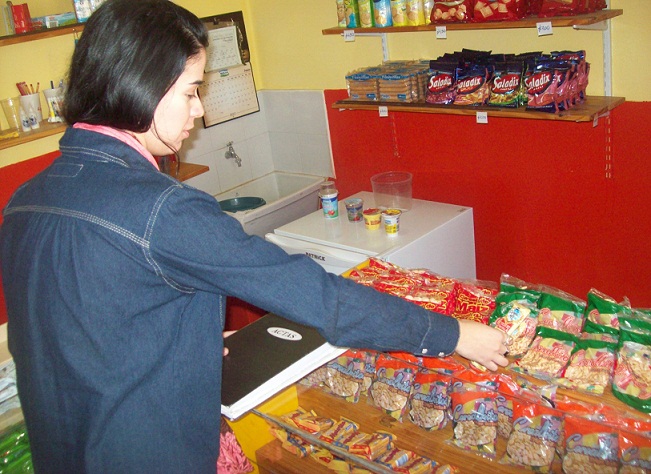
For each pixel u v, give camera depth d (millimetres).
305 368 1378
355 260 2465
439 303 1527
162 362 1089
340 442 1386
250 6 3543
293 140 3689
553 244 2760
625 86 2342
